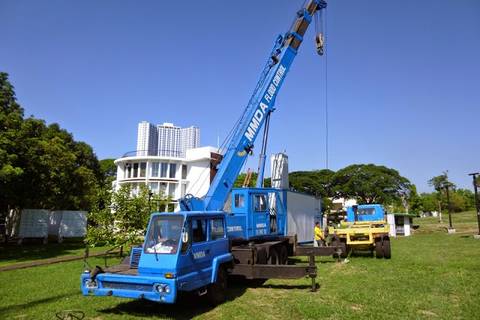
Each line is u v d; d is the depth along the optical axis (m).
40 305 9.23
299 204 18.59
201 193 44.53
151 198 17.88
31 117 24.69
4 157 18.91
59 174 24.86
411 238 30.72
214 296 9.10
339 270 13.90
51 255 20.88
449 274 12.37
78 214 33.31
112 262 17.09
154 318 8.03
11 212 32.03
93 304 9.29
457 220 64.81
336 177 59.53
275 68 14.93
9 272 14.44
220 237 9.95
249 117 13.73
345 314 7.94
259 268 10.52
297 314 8.16
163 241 8.23
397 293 9.80
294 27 16.14
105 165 60.00
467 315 7.72
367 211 23.67
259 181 14.51
